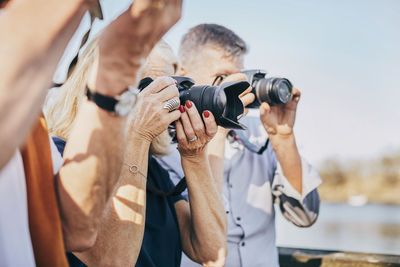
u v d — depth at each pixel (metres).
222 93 1.52
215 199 1.69
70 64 1.34
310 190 2.49
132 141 1.37
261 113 2.33
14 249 0.80
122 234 1.29
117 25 0.73
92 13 0.85
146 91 1.45
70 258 1.29
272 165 2.71
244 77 2.21
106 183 0.91
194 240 1.72
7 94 0.58
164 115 1.42
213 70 2.48
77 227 0.93
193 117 1.51
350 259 2.50
